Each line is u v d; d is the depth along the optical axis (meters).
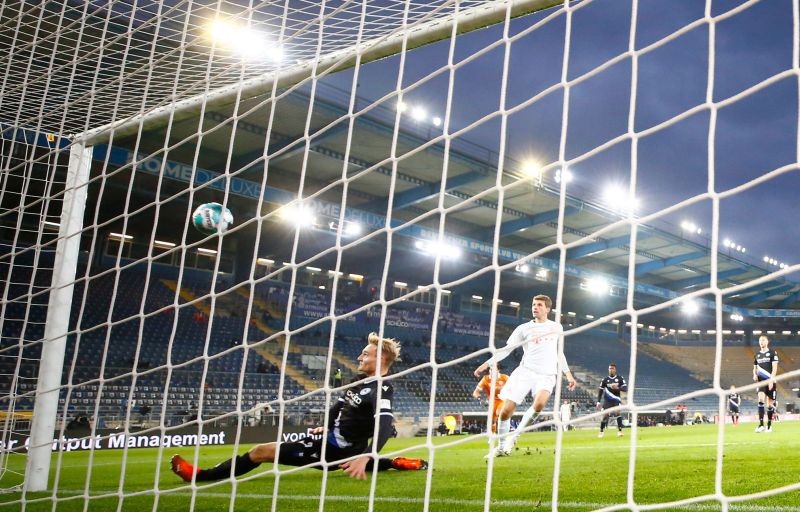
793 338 42.00
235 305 25.36
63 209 4.82
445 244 25.97
